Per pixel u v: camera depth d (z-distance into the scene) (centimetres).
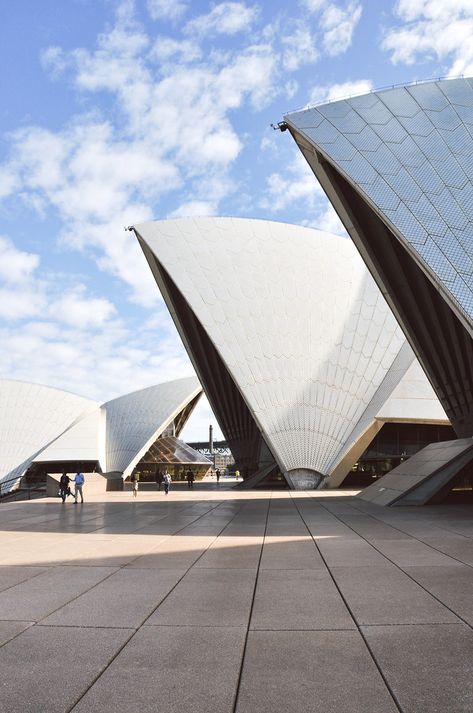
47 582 679
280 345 3209
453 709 321
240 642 445
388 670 381
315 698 340
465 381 2045
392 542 944
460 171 1505
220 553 874
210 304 3161
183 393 4700
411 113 1656
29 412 4428
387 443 3481
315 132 1620
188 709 327
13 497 3547
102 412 4641
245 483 3622
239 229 3425
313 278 3425
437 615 507
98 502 2297
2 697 346
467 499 1708
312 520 1335
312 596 588
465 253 1353
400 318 2067
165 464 5325
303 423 3075
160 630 479
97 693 351
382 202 1462
